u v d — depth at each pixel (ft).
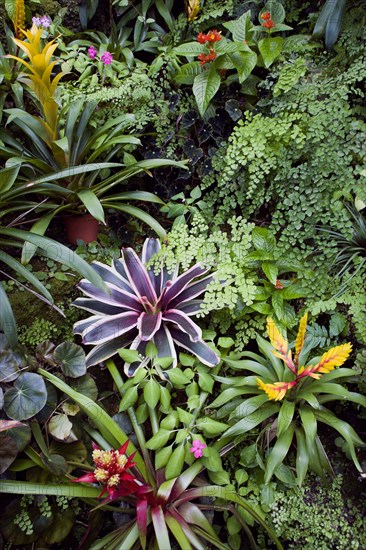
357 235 8.27
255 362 7.63
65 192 8.09
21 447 6.59
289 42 9.13
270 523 7.47
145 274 8.30
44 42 9.64
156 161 8.59
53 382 7.00
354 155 8.11
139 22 10.61
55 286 8.33
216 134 9.46
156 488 6.97
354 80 7.88
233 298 7.74
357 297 7.99
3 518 6.95
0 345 7.11
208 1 9.99
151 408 7.39
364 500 7.73
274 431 7.50
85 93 9.20
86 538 7.56
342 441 7.95
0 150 8.13
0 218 8.79
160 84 9.52
